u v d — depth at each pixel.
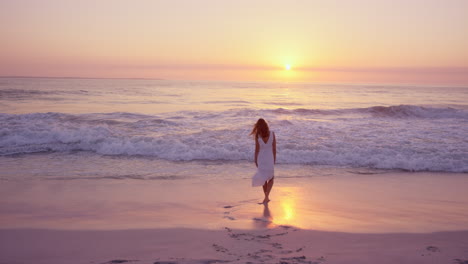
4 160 9.45
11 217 5.14
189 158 9.91
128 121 15.11
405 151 10.30
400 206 5.98
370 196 6.61
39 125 13.05
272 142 6.15
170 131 13.22
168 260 3.51
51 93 38.50
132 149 10.52
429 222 5.12
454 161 9.32
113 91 47.50
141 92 47.16
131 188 6.98
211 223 4.92
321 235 4.44
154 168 8.84
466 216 5.45
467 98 43.25
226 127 14.10
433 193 6.89
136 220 5.05
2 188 6.79
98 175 8.02
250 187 7.18
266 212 5.53
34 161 9.38
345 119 17.62
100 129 12.51
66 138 11.40
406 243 4.20
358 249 3.96
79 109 22.88
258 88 74.81
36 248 3.93
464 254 3.85
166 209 5.66
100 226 4.75
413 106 20.86
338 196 6.58
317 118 18.08
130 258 3.60
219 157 10.01
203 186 7.22
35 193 6.50
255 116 17.77
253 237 4.32
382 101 36.09
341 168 9.09
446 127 14.91
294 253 3.77
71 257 3.65
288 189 7.06
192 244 4.05
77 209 5.59
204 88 69.00
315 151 10.05
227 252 3.78
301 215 5.38
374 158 9.67
